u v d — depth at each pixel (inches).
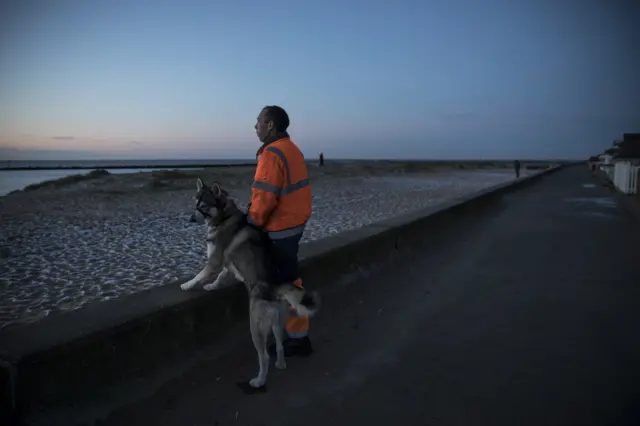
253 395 125.0
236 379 133.9
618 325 174.7
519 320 181.6
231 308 155.0
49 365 104.5
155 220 520.7
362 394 125.6
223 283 153.6
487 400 121.6
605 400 120.4
